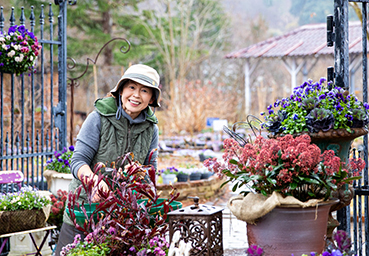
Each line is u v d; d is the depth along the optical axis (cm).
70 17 1773
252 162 238
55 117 542
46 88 1175
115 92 299
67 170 483
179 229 246
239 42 2936
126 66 1892
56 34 1642
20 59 468
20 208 337
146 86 294
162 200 278
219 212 254
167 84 2230
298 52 1758
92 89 1964
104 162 293
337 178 244
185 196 755
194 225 245
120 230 251
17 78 1194
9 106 1156
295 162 227
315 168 232
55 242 420
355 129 277
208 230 241
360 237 322
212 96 1809
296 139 236
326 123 271
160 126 1777
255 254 222
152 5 2386
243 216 237
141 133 305
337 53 319
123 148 297
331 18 324
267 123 296
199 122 1734
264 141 244
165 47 2038
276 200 226
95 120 292
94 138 291
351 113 277
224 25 2642
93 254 238
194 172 805
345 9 317
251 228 241
